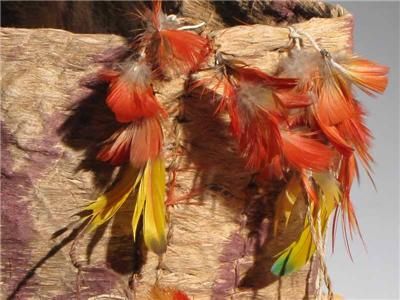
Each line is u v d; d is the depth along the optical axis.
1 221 1.20
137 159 1.17
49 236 1.21
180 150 1.20
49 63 1.19
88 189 1.20
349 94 1.19
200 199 1.21
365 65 1.20
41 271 1.21
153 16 1.19
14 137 1.19
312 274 1.24
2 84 1.19
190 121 1.20
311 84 1.18
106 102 1.17
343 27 1.21
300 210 1.21
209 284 1.22
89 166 1.20
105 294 1.21
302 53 1.19
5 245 1.21
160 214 1.18
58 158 1.20
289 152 1.18
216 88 1.19
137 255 1.21
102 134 1.20
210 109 1.20
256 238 1.22
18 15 1.41
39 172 1.20
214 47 1.19
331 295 1.21
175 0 1.29
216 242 1.22
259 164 1.18
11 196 1.20
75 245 1.21
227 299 1.23
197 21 1.23
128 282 1.21
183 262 1.22
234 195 1.21
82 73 1.19
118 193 1.19
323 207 1.20
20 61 1.19
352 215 1.22
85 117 1.20
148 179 1.18
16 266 1.21
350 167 1.20
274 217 1.22
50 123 1.20
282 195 1.21
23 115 1.19
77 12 1.39
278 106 1.17
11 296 1.21
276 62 1.20
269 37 1.20
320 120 1.18
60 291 1.21
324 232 1.21
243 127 1.17
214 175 1.21
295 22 1.28
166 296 1.20
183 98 1.19
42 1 1.40
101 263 1.21
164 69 1.19
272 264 1.23
